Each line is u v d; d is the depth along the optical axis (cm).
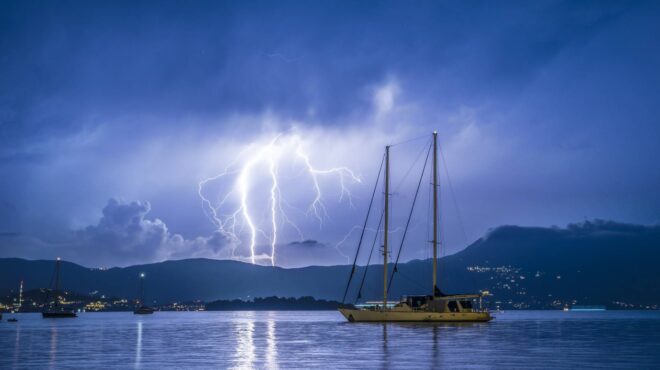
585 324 9612
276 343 4722
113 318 17825
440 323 8312
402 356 3512
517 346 4253
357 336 5494
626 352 3781
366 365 3067
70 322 12788
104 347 4403
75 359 3444
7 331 7544
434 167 8638
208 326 9506
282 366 3041
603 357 3456
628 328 7781
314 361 3262
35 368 2989
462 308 8406
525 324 9425
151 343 4866
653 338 5278
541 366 3020
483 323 8506
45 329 8288
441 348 4066
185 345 4584
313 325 9381
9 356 3653
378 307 8650
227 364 3144
